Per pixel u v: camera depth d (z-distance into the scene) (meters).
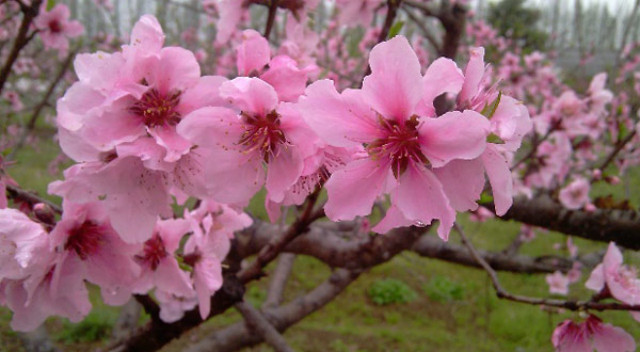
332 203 0.12
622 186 0.85
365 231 0.41
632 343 0.19
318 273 0.88
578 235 0.29
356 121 0.11
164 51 0.12
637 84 0.74
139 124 0.12
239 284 0.20
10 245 0.13
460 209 0.11
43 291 0.14
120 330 0.41
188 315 0.20
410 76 0.11
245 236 0.30
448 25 0.30
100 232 0.14
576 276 0.48
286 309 0.36
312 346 0.65
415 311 0.79
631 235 0.27
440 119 0.11
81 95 0.12
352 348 0.65
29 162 1.00
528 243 0.88
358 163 0.11
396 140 0.11
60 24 0.39
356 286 0.86
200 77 0.12
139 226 0.13
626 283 0.19
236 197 0.12
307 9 0.20
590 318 0.19
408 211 0.11
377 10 0.29
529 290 0.80
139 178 0.12
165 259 0.16
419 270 0.92
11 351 0.52
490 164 0.11
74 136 0.12
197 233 0.17
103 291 0.16
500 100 0.11
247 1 0.20
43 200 0.16
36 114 0.47
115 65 0.11
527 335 0.69
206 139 0.11
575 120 0.42
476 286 0.87
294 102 0.12
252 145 0.12
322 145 0.11
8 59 0.23
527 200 0.29
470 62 0.11
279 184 0.12
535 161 0.46
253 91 0.11
